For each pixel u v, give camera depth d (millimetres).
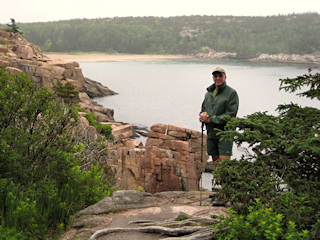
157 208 4438
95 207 4375
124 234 3607
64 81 69875
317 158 3367
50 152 5141
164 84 143250
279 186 3371
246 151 3707
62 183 5098
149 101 95000
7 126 5172
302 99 102250
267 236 2721
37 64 70688
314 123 3615
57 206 4453
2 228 3602
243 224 3041
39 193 4449
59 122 5500
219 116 5051
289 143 3408
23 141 4988
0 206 4223
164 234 3537
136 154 18781
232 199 3395
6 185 4438
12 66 64375
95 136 12445
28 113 5207
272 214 2961
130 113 75188
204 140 21688
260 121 3809
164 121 67688
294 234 2646
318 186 3262
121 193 4766
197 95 111875
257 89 129125
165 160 18812
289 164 3350
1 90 5121
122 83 141375
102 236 3600
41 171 5000
